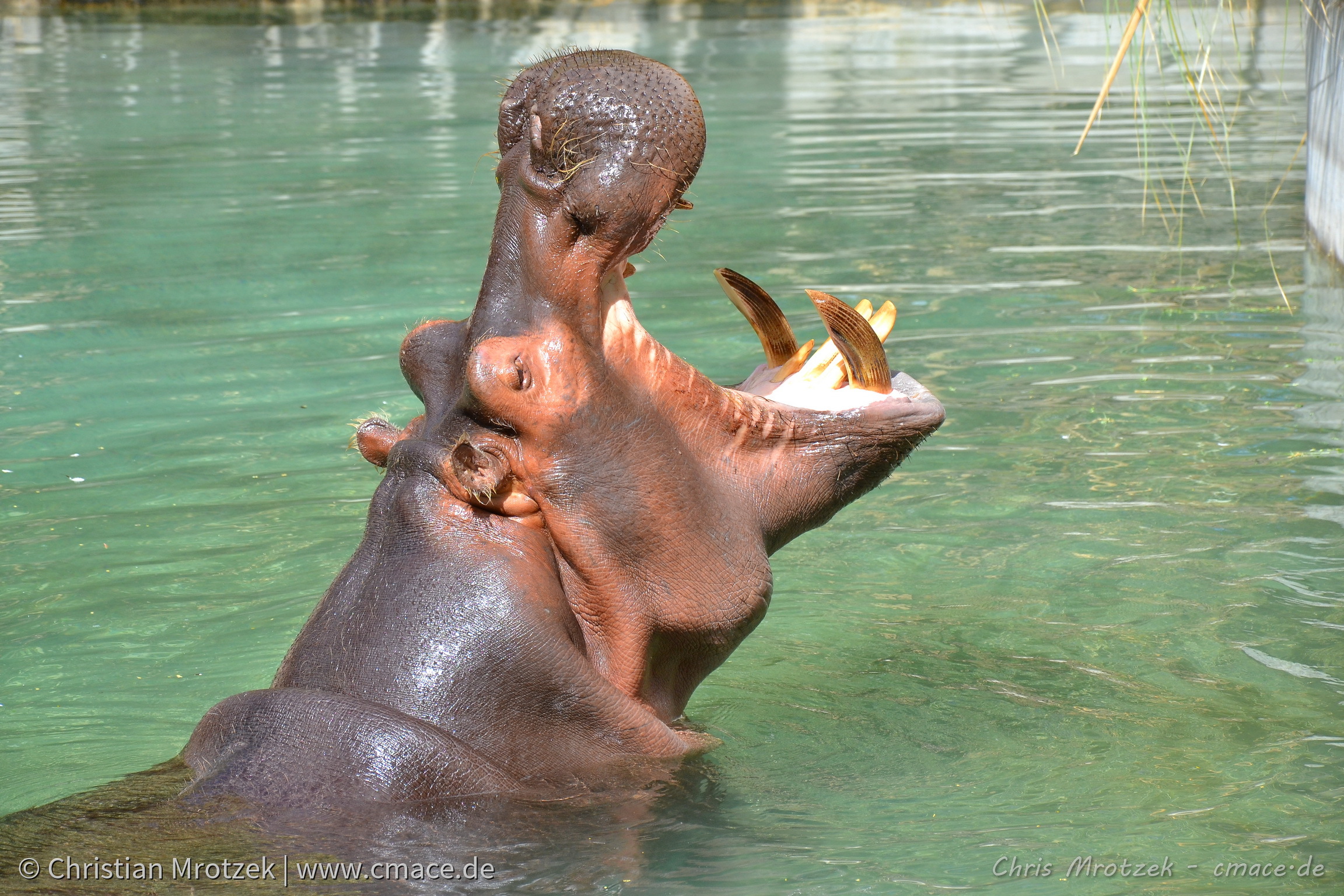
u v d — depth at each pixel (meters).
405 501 5.15
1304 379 11.30
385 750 4.70
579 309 5.00
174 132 24.77
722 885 4.66
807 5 45.53
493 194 19.36
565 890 4.47
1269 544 8.36
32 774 6.07
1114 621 7.53
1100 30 38.25
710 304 13.86
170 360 12.57
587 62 4.97
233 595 8.11
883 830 5.20
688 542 5.27
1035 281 14.62
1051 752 6.04
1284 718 6.32
